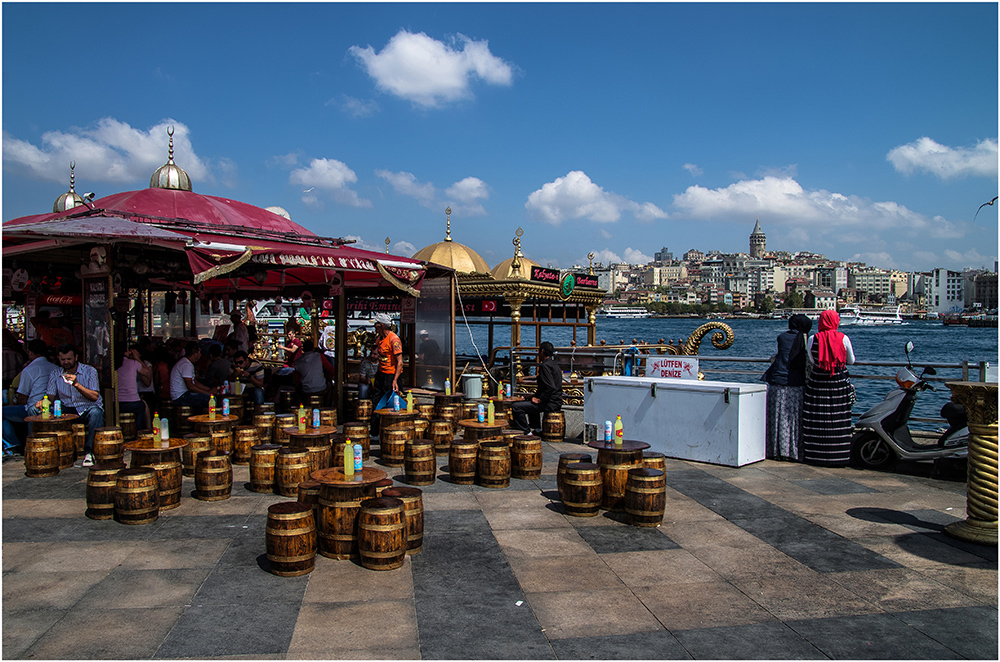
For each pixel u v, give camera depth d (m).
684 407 8.64
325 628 3.98
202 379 12.12
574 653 3.73
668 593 4.55
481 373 13.94
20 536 5.56
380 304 14.92
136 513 5.84
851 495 7.00
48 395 8.27
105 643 3.77
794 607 4.35
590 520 6.14
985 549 5.43
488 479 7.26
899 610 4.32
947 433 7.69
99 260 8.81
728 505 6.63
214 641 3.80
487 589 4.58
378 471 5.58
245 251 8.77
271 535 4.73
